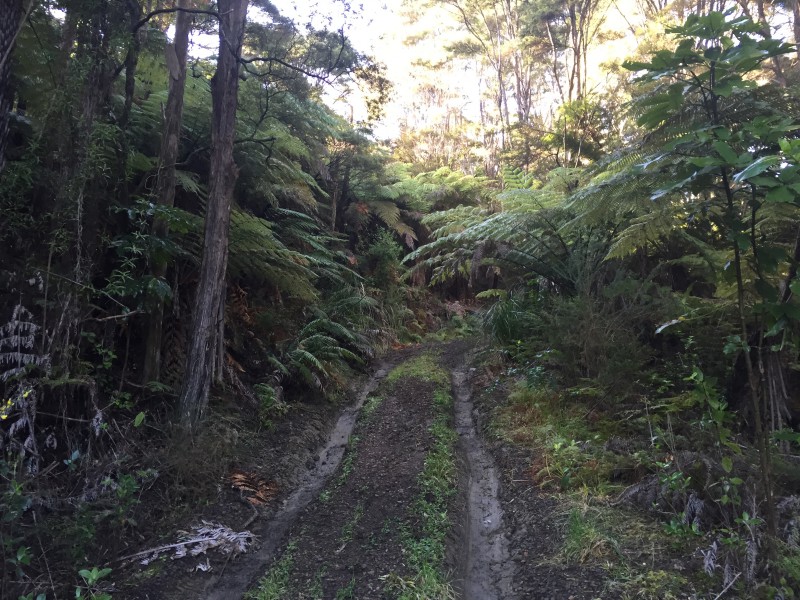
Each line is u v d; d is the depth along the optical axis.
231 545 3.65
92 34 4.45
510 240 8.36
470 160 23.02
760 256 2.68
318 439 6.04
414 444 5.43
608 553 3.27
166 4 6.55
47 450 3.92
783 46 2.66
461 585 3.32
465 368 9.02
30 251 4.13
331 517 4.05
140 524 3.73
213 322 5.18
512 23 18.55
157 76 6.69
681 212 4.68
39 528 3.13
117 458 3.94
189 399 4.96
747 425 4.33
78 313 4.16
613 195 4.62
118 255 4.60
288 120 8.39
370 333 10.55
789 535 3.00
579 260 6.74
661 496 3.67
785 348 4.52
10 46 3.43
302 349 7.16
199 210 6.85
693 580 2.92
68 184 4.11
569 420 5.39
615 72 13.75
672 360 5.46
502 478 4.79
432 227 15.11
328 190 12.41
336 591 3.11
